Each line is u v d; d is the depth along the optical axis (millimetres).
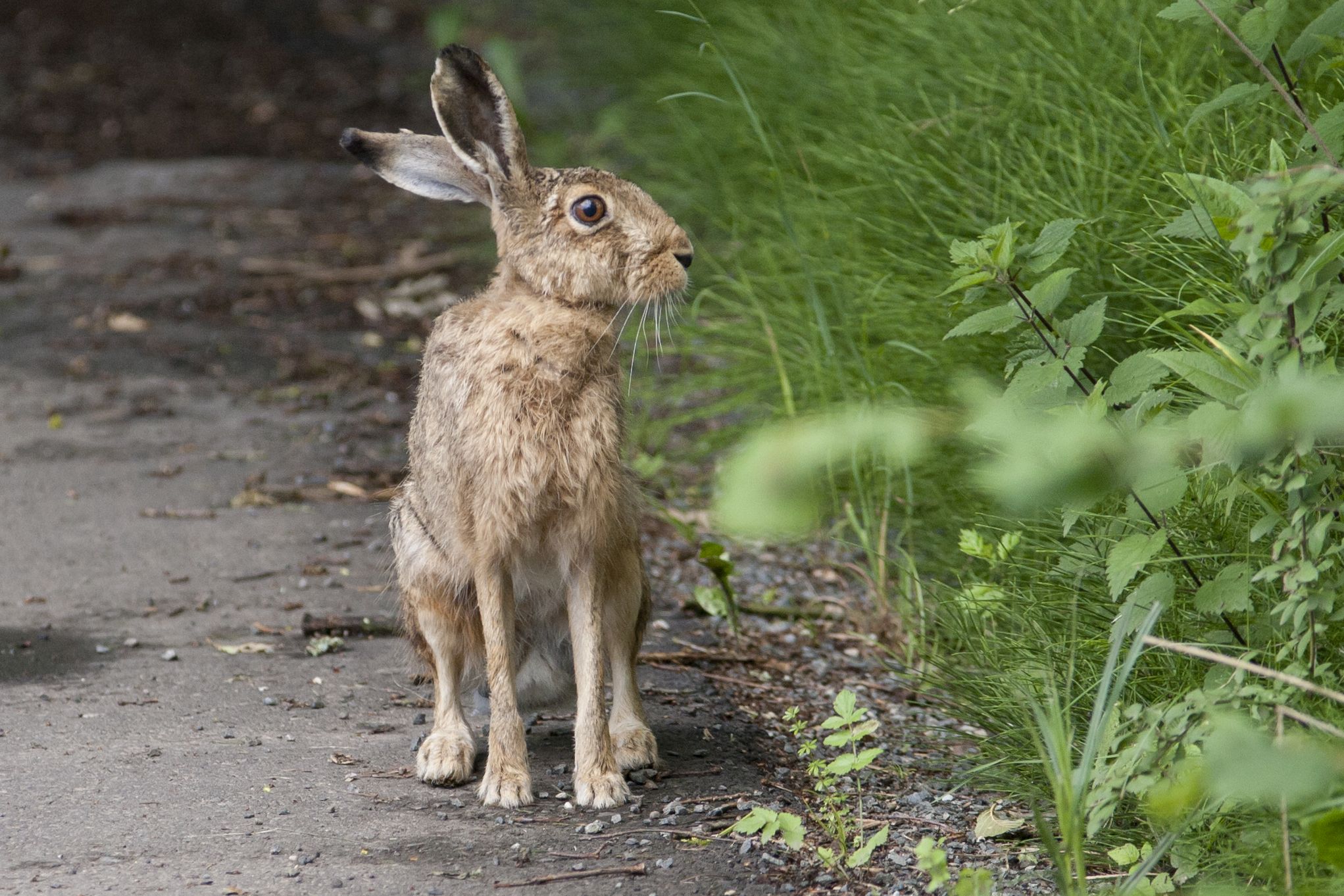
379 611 10109
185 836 6859
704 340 13273
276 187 22297
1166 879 6148
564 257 7363
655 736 8320
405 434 13938
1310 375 5520
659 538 11828
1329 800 5055
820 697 9133
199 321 16922
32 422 13953
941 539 10023
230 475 12797
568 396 7375
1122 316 9062
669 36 17641
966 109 11305
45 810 7121
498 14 26031
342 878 6453
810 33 14305
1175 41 10383
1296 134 8672
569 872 6566
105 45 29000
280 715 8477
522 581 7793
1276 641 6449
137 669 9094
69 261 18984
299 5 31578
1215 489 6824
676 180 16047
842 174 12562
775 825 6691
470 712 8852
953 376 9781
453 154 7930
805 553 11523
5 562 10852
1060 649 7465
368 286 18094
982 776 7500
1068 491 3455
